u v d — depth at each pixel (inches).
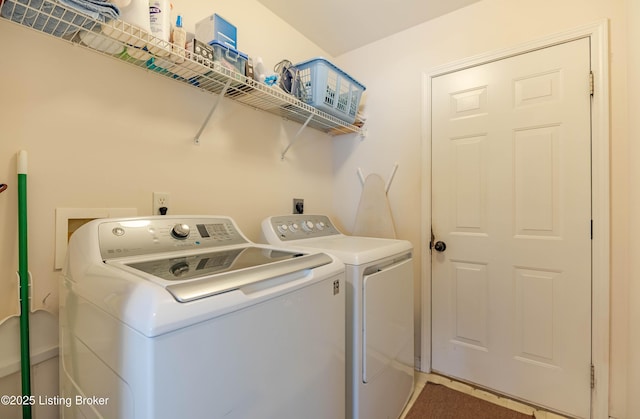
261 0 67.2
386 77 82.7
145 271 29.0
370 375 47.8
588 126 57.3
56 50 38.9
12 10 32.4
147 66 46.6
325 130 86.3
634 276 50.3
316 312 36.0
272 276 30.8
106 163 43.4
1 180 34.8
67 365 34.6
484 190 68.5
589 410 57.0
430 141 75.5
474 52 69.4
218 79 51.2
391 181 81.7
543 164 61.9
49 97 38.3
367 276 47.3
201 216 46.3
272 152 71.2
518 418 58.7
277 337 30.4
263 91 54.8
